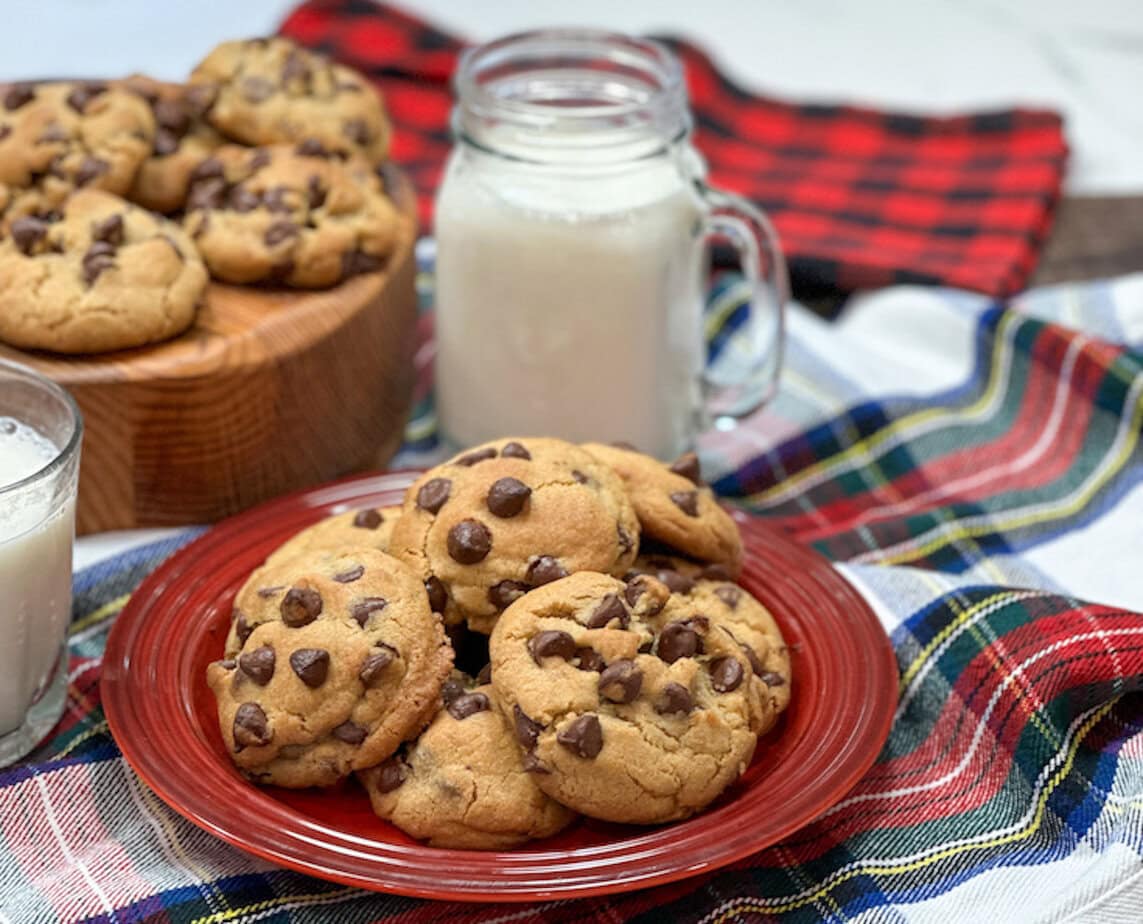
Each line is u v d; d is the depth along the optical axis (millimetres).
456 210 718
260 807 583
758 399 750
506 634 597
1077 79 1072
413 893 562
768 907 594
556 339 713
